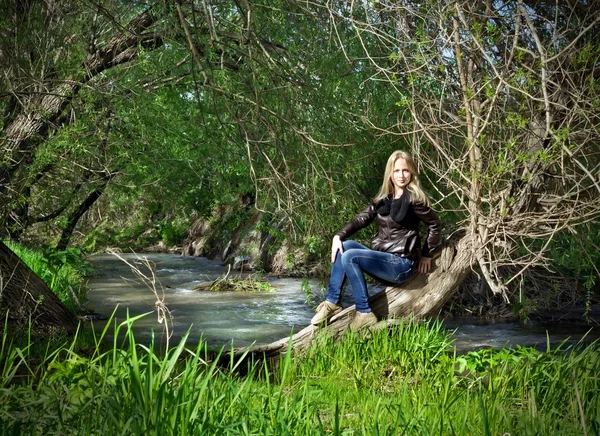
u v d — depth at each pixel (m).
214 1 8.91
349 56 8.84
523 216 6.26
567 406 5.29
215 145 11.32
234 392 4.32
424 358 6.82
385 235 6.97
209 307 14.24
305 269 19.91
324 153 9.11
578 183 5.73
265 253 22.05
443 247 7.14
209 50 8.73
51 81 9.49
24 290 9.06
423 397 5.49
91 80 10.98
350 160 9.16
